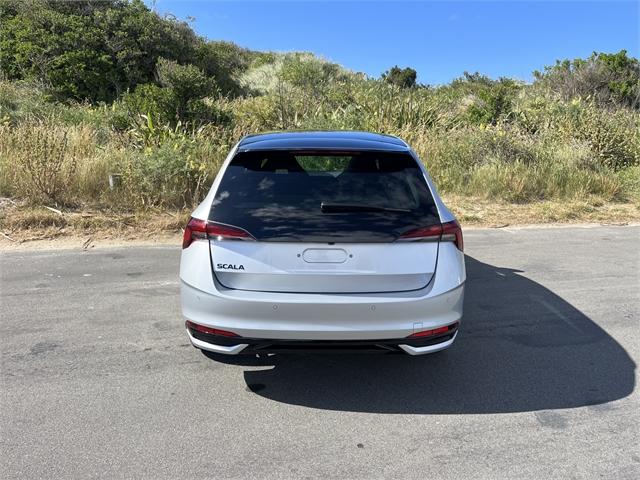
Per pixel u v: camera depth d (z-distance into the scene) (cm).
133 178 830
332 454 292
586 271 621
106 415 325
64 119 1177
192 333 335
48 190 798
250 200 332
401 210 329
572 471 279
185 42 2367
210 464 283
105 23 2062
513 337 441
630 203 1020
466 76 2358
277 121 1321
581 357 407
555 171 1051
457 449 297
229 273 322
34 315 470
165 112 1160
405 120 1299
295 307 312
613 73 1850
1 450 290
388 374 381
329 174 345
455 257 335
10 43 1944
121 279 566
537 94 1844
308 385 365
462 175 1038
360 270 318
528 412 334
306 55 2834
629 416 330
